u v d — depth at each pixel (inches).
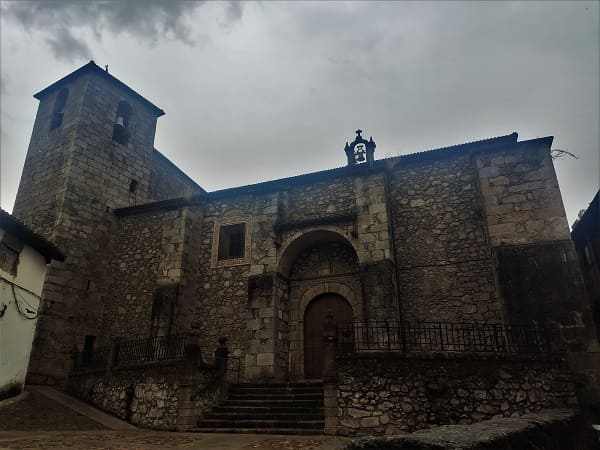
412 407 332.2
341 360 355.9
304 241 552.7
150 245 631.8
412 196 523.8
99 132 704.4
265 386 452.4
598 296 573.3
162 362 422.3
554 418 249.6
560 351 361.1
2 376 435.2
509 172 472.7
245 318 541.0
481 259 469.1
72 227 622.5
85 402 487.8
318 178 572.1
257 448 283.9
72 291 597.6
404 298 482.9
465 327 449.7
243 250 597.9
